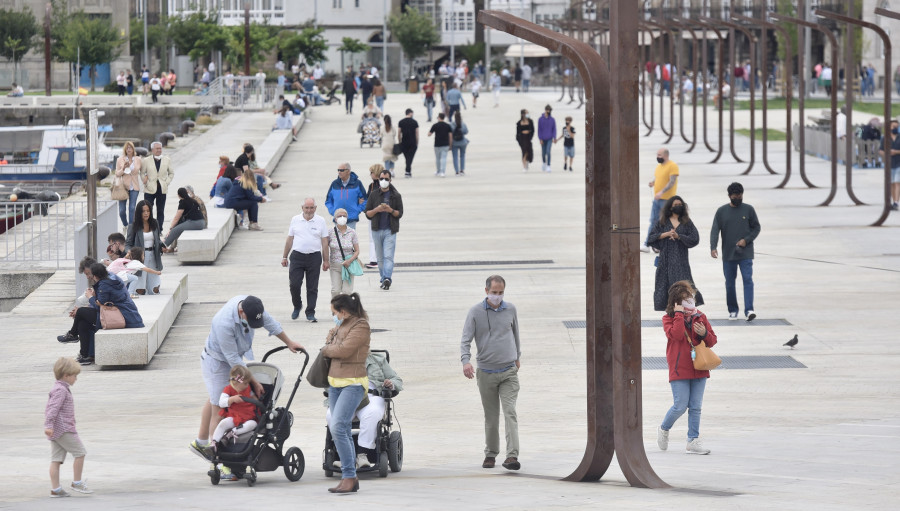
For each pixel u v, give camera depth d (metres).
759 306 52.34
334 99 192.88
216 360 30.31
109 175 118.25
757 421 35.00
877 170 103.62
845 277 58.47
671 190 64.00
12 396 41.16
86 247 57.19
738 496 23.50
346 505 23.69
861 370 41.41
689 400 31.06
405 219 80.88
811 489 24.41
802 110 90.81
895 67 188.62
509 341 30.27
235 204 76.38
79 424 36.94
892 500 22.61
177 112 196.75
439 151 102.94
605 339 26.81
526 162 106.88
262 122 154.75
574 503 22.94
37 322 53.34
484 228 76.75
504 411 30.12
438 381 42.09
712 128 150.75
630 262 25.89
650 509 21.72
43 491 27.70
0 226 91.75
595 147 26.16
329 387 27.64
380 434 29.11
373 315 52.94
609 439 27.08
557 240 71.81
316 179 101.88
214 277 62.31
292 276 51.78
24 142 144.62
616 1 25.27
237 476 28.97
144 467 30.78
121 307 45.84
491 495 24.70
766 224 74.75
